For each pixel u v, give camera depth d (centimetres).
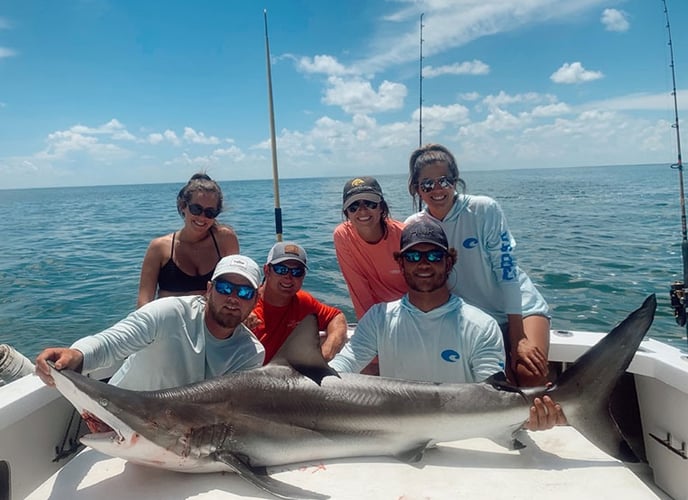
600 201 2739
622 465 246
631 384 317
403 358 304
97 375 329
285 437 254
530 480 233
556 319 734
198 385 252
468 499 219
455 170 361
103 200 5200
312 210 2508
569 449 263
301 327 264
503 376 269
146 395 237
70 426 301
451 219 361
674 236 1430
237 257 283
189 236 410
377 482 234
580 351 351
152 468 244
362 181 387
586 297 837
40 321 803
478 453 262
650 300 255
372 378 272
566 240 1409
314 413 258
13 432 257
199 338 283
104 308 866
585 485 228
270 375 262
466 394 266
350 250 409
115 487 228
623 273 989
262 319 380
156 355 278
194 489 227
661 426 288
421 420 262
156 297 421
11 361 322
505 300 347
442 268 293
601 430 256
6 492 230
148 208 3500
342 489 228
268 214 2334
